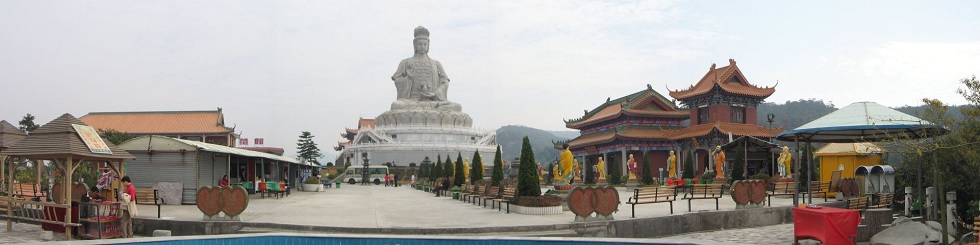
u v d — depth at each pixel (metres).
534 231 24.89
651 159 93.88
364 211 33.25
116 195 28.98
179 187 36.81
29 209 24.69
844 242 20.55
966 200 25.95
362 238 18.42
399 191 63.78
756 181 31.72
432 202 42.03
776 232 28.06
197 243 17.77
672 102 95.69
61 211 22.98
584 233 25.23
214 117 111.06
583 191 25.97
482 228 24.25
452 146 116.06
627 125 93.44
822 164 43.25
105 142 25.30
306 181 62.50
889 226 22.61
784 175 52.75
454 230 24.03
